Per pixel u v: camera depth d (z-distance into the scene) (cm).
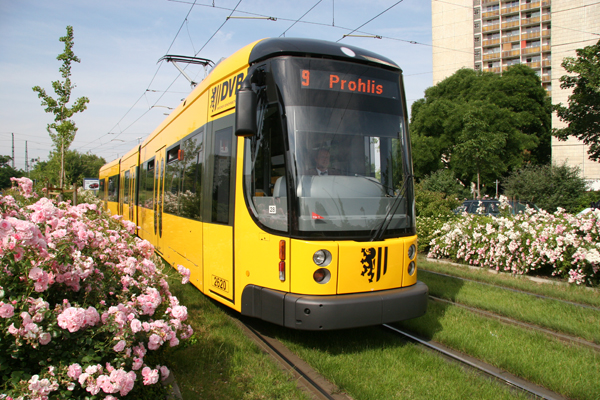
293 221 446
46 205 319
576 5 4441
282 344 498
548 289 727
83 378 259
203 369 420
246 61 526
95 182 5134
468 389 376
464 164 2278
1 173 5438
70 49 1695
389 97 521
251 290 488
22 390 245
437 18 7062
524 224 867
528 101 3766
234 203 530
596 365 420
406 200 505
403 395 368
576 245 773
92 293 317
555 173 1980
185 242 705
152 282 376
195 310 612
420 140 3350
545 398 368
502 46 6738
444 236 1083
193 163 684
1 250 274
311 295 440
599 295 689
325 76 486
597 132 1523
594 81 1428
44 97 1673
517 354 447
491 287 747
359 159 485
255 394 374
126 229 437
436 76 7081
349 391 375
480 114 2180
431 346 484
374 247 463
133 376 276
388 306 450
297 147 458
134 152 1371
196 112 688
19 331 255
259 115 496
